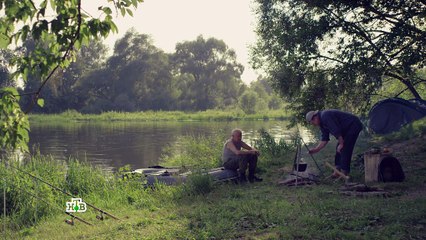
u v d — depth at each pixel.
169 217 7.88
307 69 18.72
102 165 22.09
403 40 15.85
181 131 44.62
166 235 6.68
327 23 17.39
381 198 7.88
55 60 5.09
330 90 17.86
